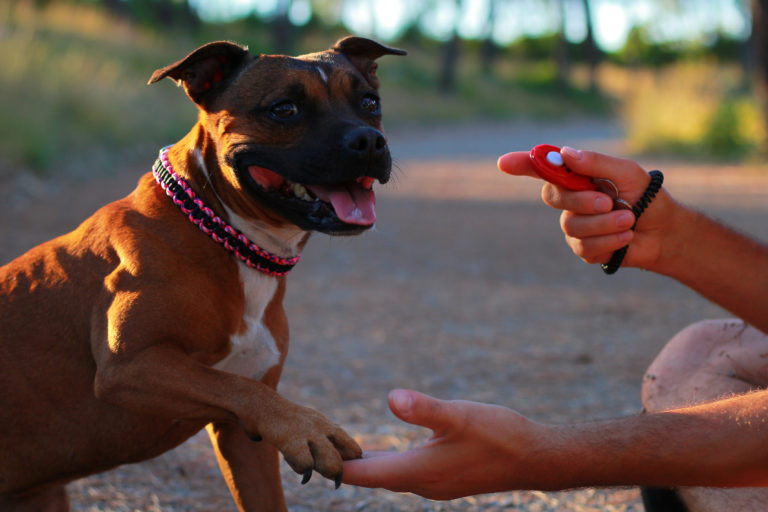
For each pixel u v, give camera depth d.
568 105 41.66
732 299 2.41
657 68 52.25
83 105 14.20
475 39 56.97
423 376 4.79
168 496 3.20
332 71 2.75
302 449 1.96
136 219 2.47
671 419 1.81
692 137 18.36
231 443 2.52
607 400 4.35
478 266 7.96
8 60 13.34
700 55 48.47
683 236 2.34
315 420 2.03
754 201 11.13
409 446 3.71
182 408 2.15
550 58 60.03
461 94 35.84
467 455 1.76
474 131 27.08
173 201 2.49
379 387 4.59
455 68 40.66
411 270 7.73
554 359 5.11
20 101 12.58
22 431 2.44
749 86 21.39
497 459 1.77
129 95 16.25
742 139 17.59
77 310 2.43
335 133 2.55
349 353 5.21
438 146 21.27
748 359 2.52
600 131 29.45
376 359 5.10
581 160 2.16
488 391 4.52
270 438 2.02
